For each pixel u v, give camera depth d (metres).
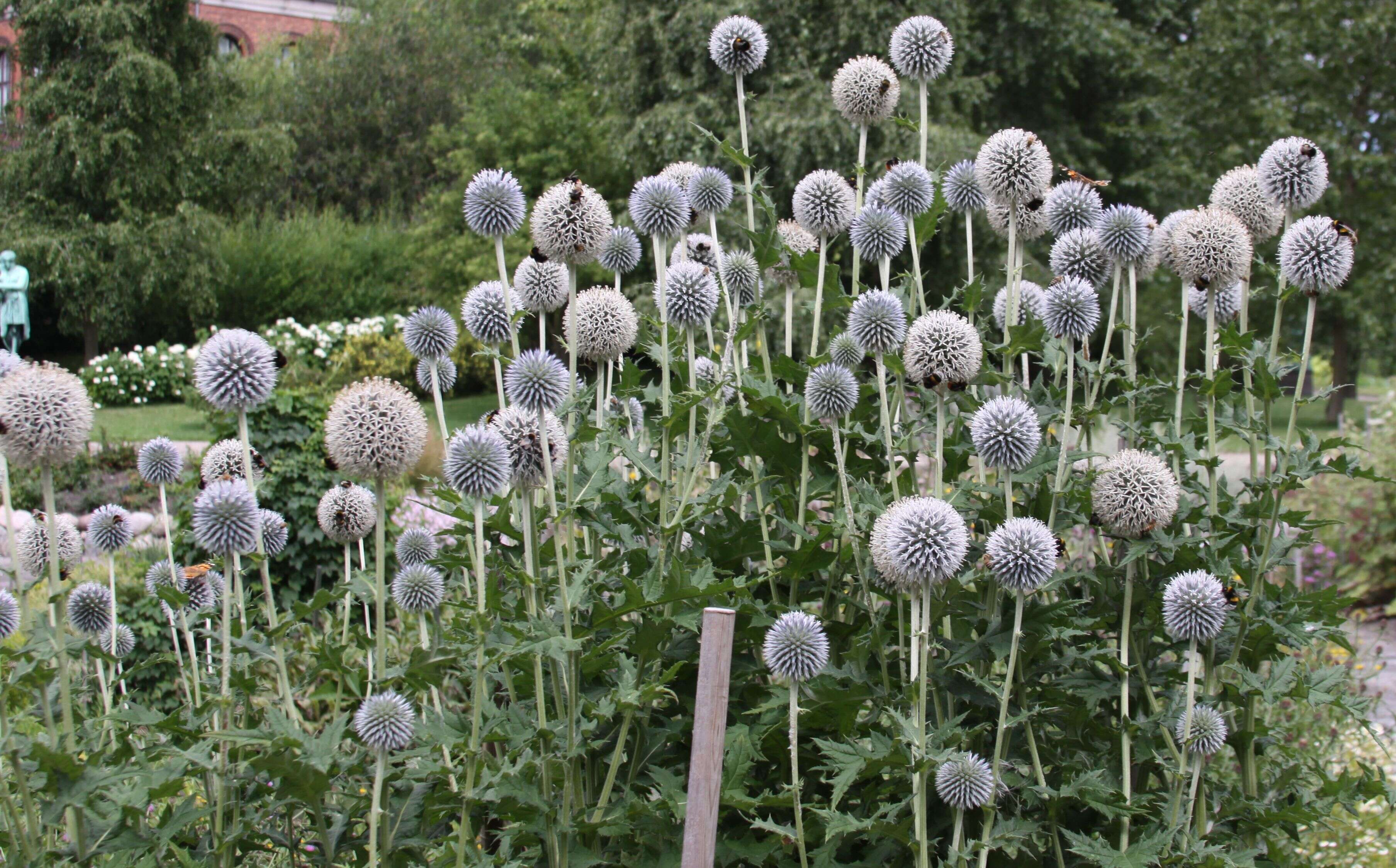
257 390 3.92
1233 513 4.60
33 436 3.53
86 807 3.44
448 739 3.60
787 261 5.39
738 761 3.95
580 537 5.33
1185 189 24.94
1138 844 3.84
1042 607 3.95
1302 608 4.48
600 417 4.77
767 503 4.83
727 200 5.86
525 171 28.61
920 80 5.63
